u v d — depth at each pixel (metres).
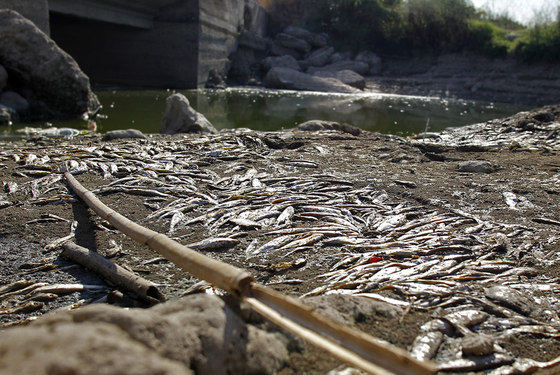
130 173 1.39
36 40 3.06
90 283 0.79
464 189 1.32
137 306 0.70
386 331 0.57
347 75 7.19
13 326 0.67
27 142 1.96
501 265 0.85
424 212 1.13
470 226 1.04
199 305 0.44
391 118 4.01
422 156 1.82
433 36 8.44
